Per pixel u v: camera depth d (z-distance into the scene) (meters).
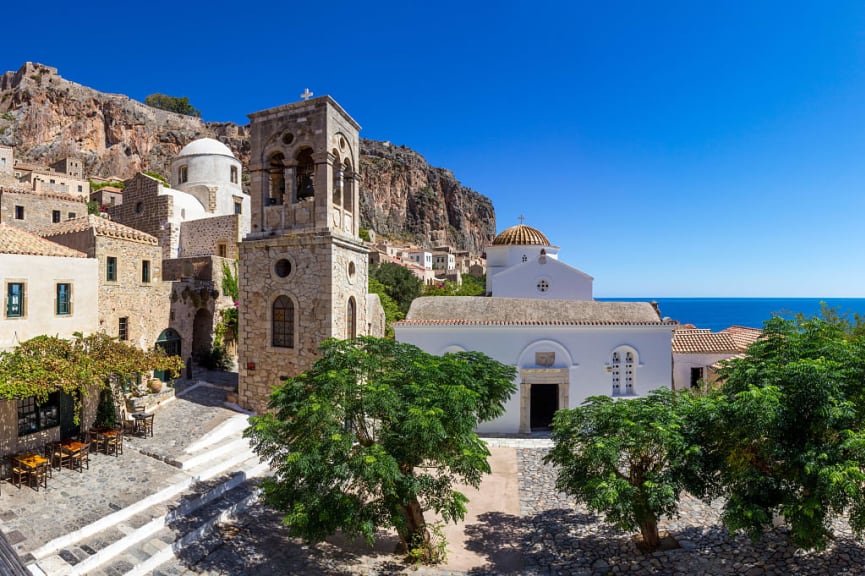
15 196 36.38
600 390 24.23
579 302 26.81
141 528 12.39
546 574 11.92
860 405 10.21
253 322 22.55
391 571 12.03
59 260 19.70
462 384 12.88
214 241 38.81
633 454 11.91
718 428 11.09
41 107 99.19
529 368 23.84
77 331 20.08
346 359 12.78
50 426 17.78
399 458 11.37
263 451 12.54
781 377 10.48
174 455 16.91
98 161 102.12
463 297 26.67
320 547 13.09
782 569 11.15
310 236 21.17
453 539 13.83
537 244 37.09
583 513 15.36
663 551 12.63
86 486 14.45
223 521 13.98
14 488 14.12
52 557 10.91
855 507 9.89
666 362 24.64
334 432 10.87
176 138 118.06
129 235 25.41
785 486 10.61
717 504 15.62
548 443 22.33
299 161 24.08
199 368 31.48
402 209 168.38
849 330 30.33
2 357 15.95
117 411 20.28
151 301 26.89
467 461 11.59
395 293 50.03
